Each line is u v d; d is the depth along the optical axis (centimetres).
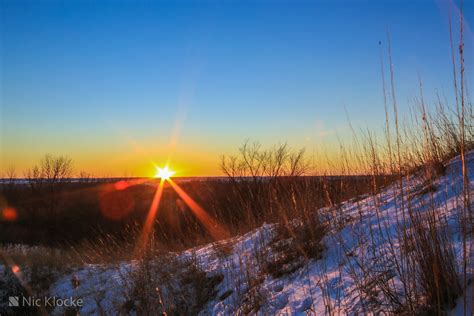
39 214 2370
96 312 682
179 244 895
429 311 287
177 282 657
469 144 597
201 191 1752
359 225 512
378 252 414
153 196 2575
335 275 440
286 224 612
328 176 603
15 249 1358
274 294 482
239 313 483
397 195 516
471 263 300
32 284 860
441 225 342
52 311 743
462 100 255
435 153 409
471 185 444
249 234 738
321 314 372
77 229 2103
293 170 676
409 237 334
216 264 673
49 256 985
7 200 2662
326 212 602
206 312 562
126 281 725
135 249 923
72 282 831
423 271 301
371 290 357
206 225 975
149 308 606
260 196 746
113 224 2048
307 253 534
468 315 259
